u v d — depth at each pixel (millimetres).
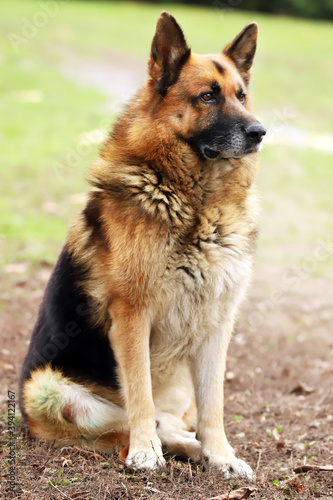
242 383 8148
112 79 31781
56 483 4922
